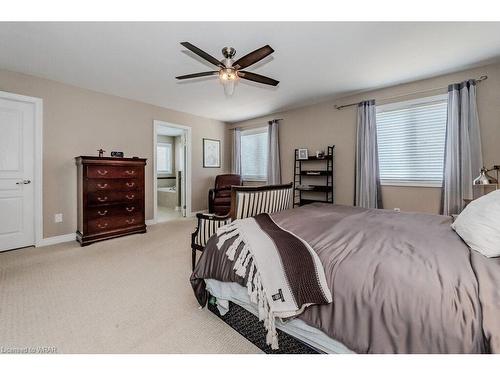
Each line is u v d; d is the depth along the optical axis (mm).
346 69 2850
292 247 1206
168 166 7562
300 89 3539
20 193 2955
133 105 4055
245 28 2023
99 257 2670
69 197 3338
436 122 3137
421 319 761
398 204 3451
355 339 867
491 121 2707
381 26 1999
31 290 1906
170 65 2730
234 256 1361
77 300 1770
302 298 1003
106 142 3721
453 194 2846
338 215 2018
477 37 2162
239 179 5250
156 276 2199
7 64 2684
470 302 742
